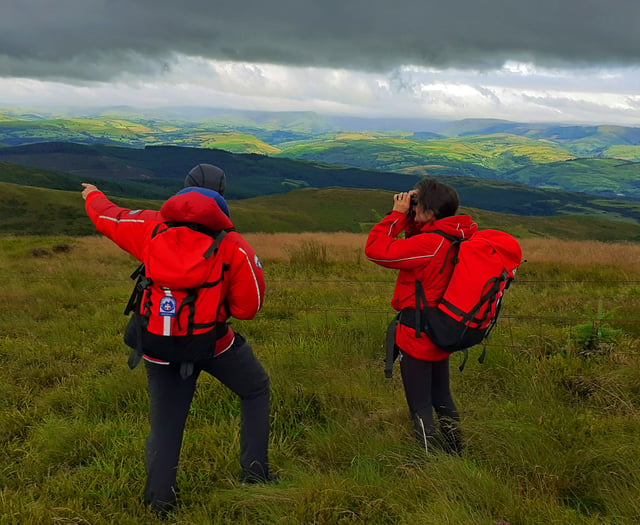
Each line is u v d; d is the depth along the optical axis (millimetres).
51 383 5434
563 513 2584
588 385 4480
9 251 17391
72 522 2699
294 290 10703
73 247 19141
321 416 4242
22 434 4137
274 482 3178
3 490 3193
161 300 2604
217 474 3303
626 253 16719
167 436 2951
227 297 2818
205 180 3006
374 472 3090
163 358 2678
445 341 3086
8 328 7660
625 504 2605
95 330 7574
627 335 6125
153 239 2641
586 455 3090
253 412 3195
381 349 6141
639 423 3537
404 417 3875
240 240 2746
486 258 3055
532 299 9344
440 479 2861
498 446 3318
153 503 2922
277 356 5707
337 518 2686
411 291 3264
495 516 2613
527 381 4598
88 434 3871
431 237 3113
